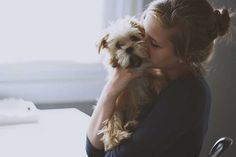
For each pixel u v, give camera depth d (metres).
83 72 2.20
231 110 2.73
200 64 1.24
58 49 2.11
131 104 1.33
